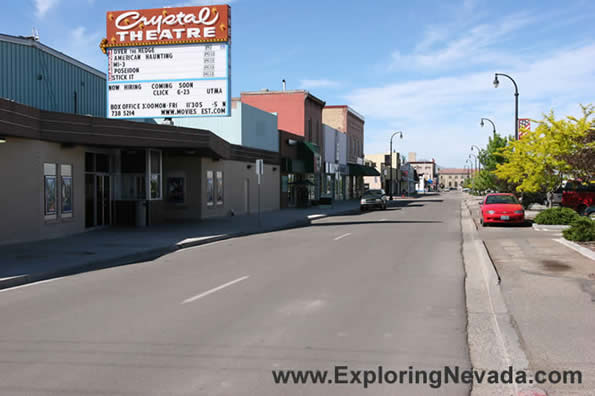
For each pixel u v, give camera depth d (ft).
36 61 74.02
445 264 41.06
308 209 140.77
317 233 70.69
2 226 53.62
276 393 15.31
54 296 29.99
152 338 20.88
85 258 44.09
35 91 73.82
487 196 83.92
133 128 68.74
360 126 257.14
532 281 32.19
